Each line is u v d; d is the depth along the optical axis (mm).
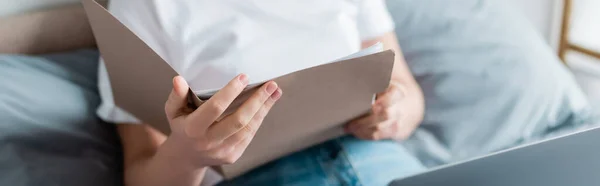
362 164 1106
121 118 1123
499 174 666
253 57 1098
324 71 828
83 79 1202
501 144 1414
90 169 1071
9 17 1218
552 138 695
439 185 671
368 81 898
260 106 776
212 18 1109
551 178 654
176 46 1093
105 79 1134
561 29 1975
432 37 1520
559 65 1554
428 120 1441
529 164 668
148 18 1097
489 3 1592
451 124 1428
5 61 1132
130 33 815
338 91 895
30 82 1113
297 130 960
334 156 1123
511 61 1497
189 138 821
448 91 1465
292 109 889
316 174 1094
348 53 1143
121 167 1151
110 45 907
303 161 1113
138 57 856
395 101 1114
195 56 1099
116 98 1069
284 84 819
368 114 1069
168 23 1092
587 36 1896
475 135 1420
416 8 1540
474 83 1466
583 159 666
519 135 1429
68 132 1088
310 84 846
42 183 998
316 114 936
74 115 1119
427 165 1361
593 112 1488
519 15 1632
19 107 1062
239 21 1113
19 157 1003
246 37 1108
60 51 1264
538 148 685
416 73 1496
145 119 1070
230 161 872
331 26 1146
